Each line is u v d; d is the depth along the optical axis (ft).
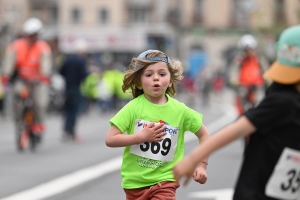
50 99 216.95
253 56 104.42
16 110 99.66
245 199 29.55
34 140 100.01
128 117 39.86
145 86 40.04
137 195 40.14
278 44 30.14
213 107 276.62
